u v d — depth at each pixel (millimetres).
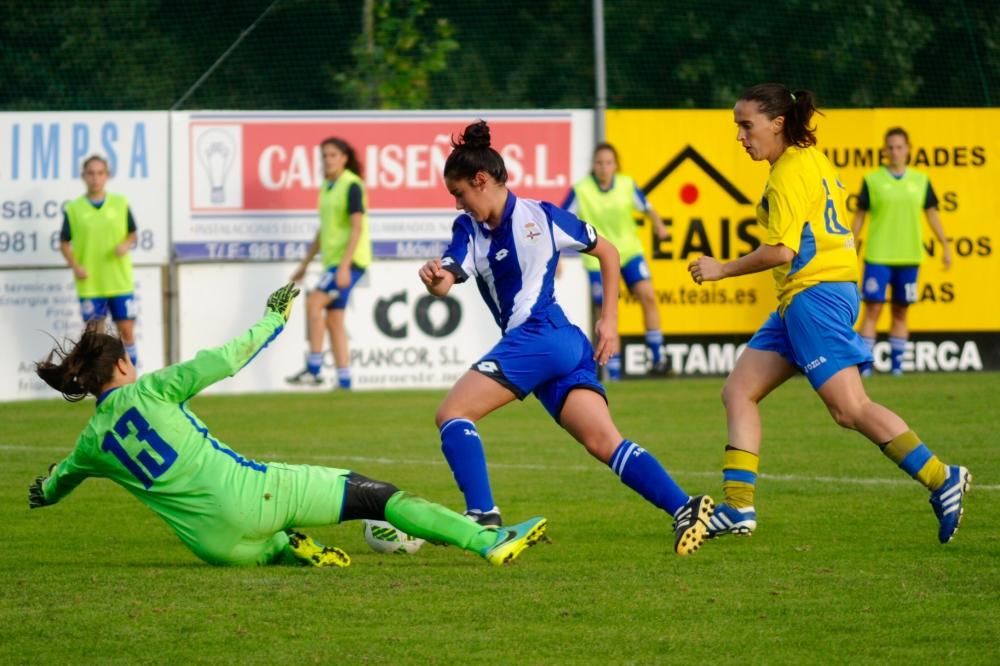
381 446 34500
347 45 66125
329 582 18469
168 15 66812
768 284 51125
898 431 20578
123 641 15625
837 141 51188
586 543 21641
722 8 67312
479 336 50188
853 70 64750
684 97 67312
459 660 14867
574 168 50375
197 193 49281
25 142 48438
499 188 20016
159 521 24438
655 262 50750
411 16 64250
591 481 28641
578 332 20453
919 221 48562
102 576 19016
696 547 19766
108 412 18734
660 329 49469
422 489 27859
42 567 19922
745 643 15391
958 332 51781
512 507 25453
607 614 16672
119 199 47062
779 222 20422
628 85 67375
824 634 15727
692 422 38188
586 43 68125
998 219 51812
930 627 15977
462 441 20031
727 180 50906
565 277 49906
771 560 19859
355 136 49625
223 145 49312
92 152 48750
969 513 23844
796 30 66062
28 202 48469
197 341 49281
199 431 18953
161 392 18688
